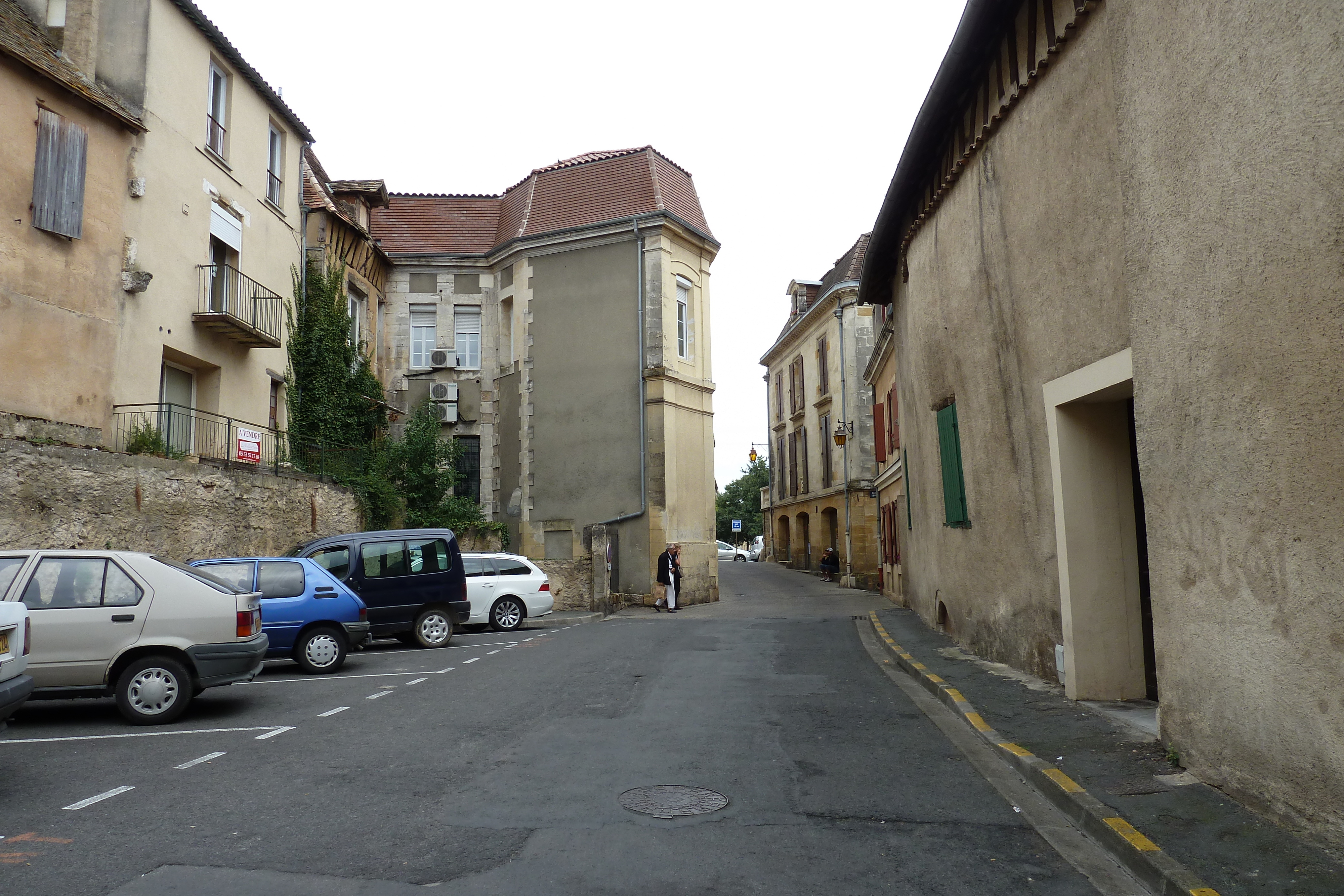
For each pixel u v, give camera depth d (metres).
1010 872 4.50
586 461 26.48
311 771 6.40
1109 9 6.53
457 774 6.31
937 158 12.52
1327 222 4.34
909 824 5.23
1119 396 7.78
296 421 20.64
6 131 12.70
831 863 4.59
